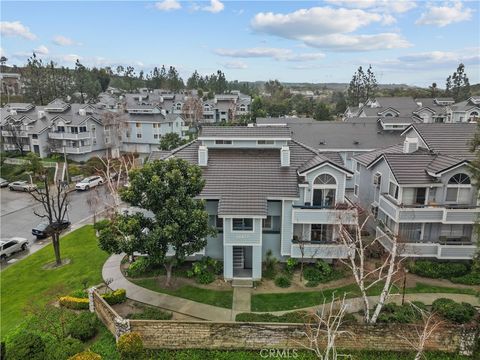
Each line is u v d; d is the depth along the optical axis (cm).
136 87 16475
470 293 2269
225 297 2262
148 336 1895
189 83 18475
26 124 6600
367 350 1856
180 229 2106
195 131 8925
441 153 2778
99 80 15112
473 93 13975
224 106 10506
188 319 2030
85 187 5059
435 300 2097
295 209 2500
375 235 2936
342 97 15838
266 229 2636
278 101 13612
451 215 2472
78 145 6419
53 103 7231
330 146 4634
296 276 2511
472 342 1803
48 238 3581
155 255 2097
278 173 2673
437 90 14100
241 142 2900
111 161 5484
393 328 1834
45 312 2148
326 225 2595
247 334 1872
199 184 2211
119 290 2220
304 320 1959
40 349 1781
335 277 2472
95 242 3281
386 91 15938
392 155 2755
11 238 3478
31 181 5200
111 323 1991
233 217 2361
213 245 2628
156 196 2097
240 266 2622
